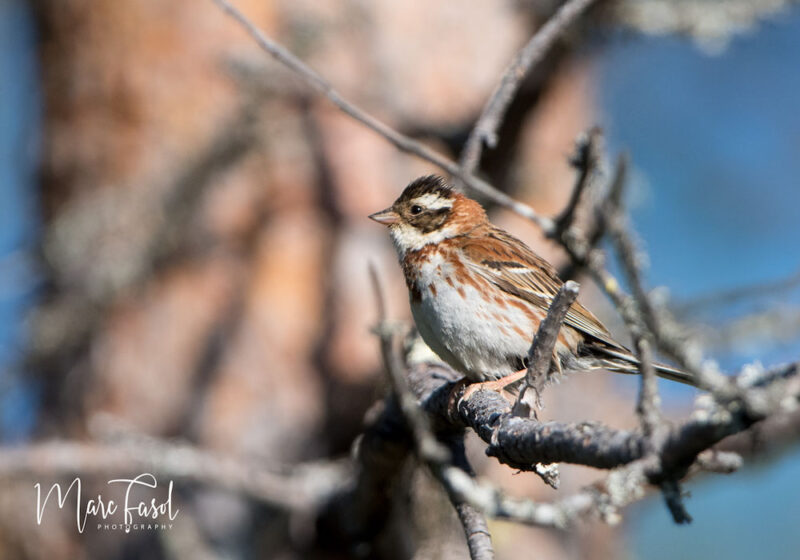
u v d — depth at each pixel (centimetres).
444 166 925
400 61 1364
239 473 1134
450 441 839
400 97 1354
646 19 1280
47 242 1358
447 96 1367
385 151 1360
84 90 1402
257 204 1351
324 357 1321
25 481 1321
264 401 1312
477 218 979
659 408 455
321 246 1349
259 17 1355
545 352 624
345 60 1354
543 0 1381
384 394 938
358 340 1317
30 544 1310
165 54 1377
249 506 1251
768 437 991
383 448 856
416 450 855
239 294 1337
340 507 1070
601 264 919
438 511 1030
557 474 594
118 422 1266
